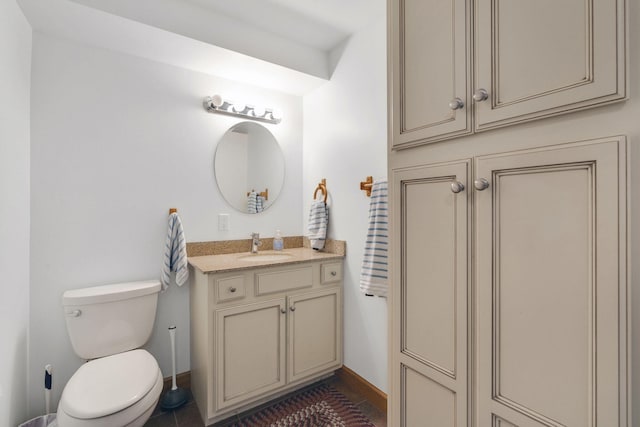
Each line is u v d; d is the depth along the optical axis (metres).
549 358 0.63
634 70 0.53
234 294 1.65
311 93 2.38
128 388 1.26
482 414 0.74
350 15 1.79
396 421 0.95
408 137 0.91
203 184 2.06
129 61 1.80
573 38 0.58
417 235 0.89
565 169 0.60
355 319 1.97
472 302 0.76
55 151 1.60
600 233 0.55
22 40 1.40
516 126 0.68
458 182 0.77
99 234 1.71
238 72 2.04
